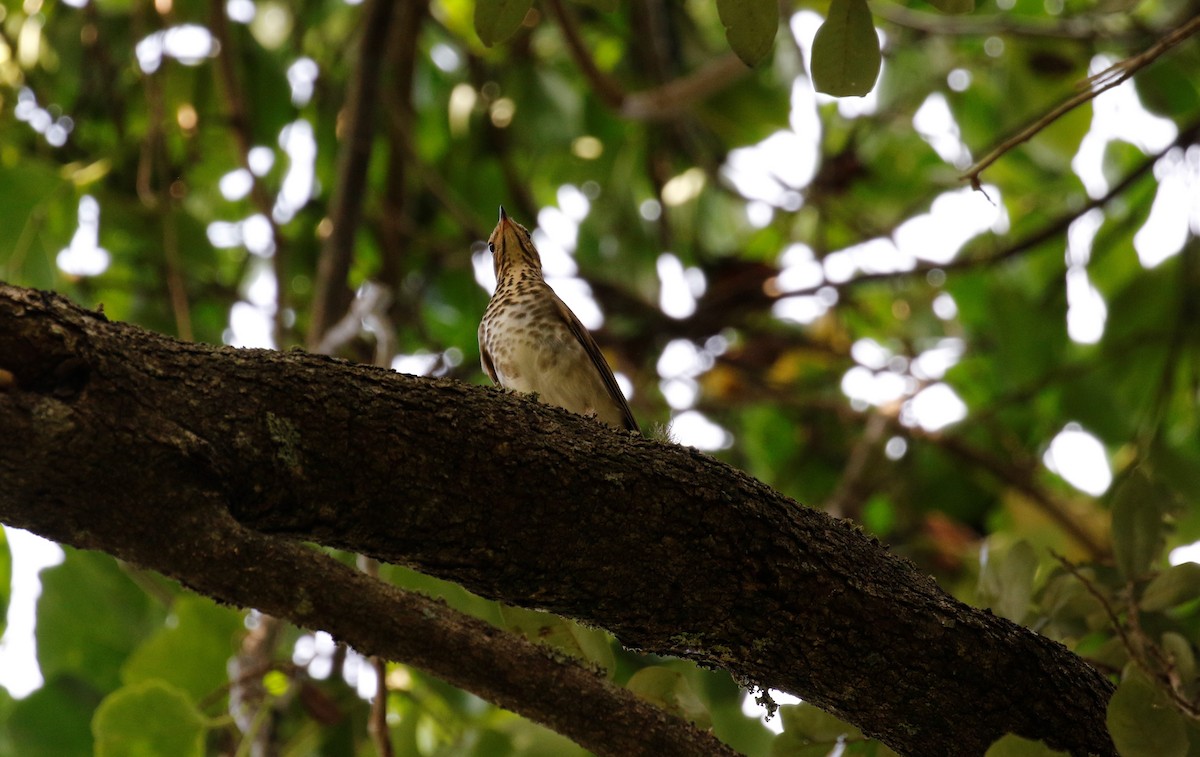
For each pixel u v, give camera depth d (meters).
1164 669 6.63
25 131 13.52
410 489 4.86
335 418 4.76
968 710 5.64
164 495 4.48
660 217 14.91
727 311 14.48
